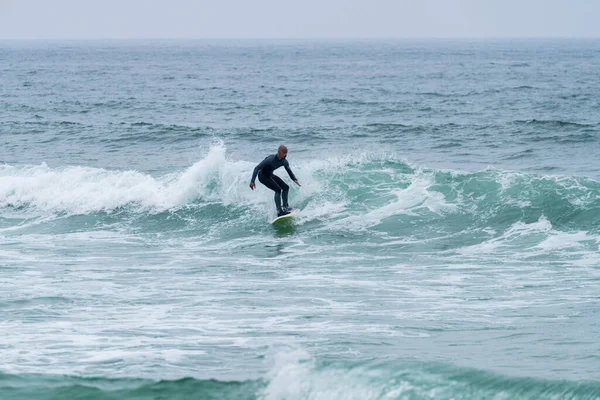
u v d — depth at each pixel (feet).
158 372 89.15
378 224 191.21
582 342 103.40
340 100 552.00
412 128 378.32
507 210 189.26
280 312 123.75
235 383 82.94
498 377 78.69
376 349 99.71
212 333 110.22
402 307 126.82
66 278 149.48
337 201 205.67
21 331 110.93
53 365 93.09
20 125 397.19
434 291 138.10
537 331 110.11
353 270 156.56
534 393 75.87
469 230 182.91
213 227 198.80
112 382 84.84
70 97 600.80
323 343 103.40
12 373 87.51
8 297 132.98
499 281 144.46
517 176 202.80
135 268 159.63
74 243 186.09
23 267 159.84
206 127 384.68
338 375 79.87
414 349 100.12
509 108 492.54
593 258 158.61
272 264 162.91
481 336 107.65
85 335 108.68
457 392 76.23
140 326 114.32
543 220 182.60
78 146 337.11
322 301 131.44
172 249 179.32
